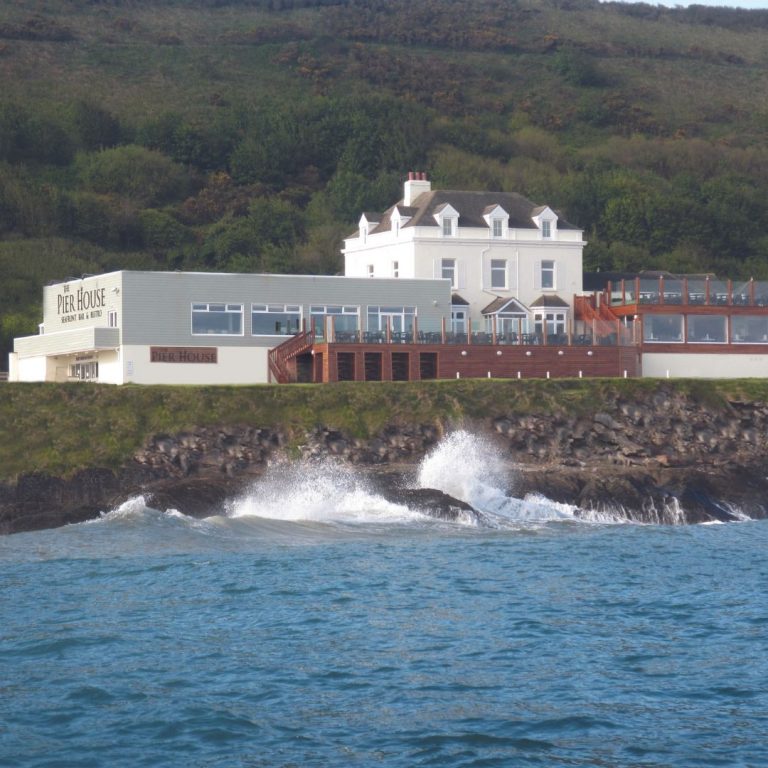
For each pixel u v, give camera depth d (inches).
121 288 5482.3
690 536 3863.2
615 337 5910.4
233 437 4714.6
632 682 2204.7
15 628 2559.1
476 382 5147.6
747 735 1947.6
